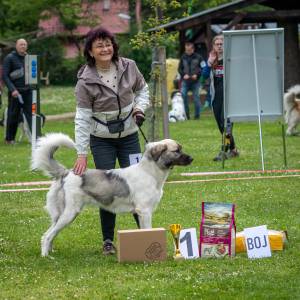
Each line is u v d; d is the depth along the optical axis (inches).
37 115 593.6
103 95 308.0
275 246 310.8
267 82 546.9
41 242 320.8
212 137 763.4
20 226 374.3
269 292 252.5
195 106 995.3
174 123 937.5
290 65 1144.8
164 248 297.0
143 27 1792.6
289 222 367.6
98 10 2097.7
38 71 597.3
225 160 592.1
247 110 550.3
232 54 542.3
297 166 552.1
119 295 251.4
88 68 310.2
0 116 1066.7
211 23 1139.3
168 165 302.7
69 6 1830.7
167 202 424.5
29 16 1798.7
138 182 302.2
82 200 303.4
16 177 535.5
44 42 1993.1
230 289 256.1
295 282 263.6
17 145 733.9
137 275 275.7
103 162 315.9
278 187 464.1
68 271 284.7
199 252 301.0
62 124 959.6
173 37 537.3
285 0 1123.9
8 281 271.1
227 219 300.0
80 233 355.3
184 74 984.9
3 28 1855.3
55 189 306.3
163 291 254.7
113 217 316.5
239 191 454.3
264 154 624.1
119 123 313.6
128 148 320.8
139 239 295.3
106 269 285.9
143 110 317.4
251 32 538.9
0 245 331.9
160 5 572.1
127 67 313.0
